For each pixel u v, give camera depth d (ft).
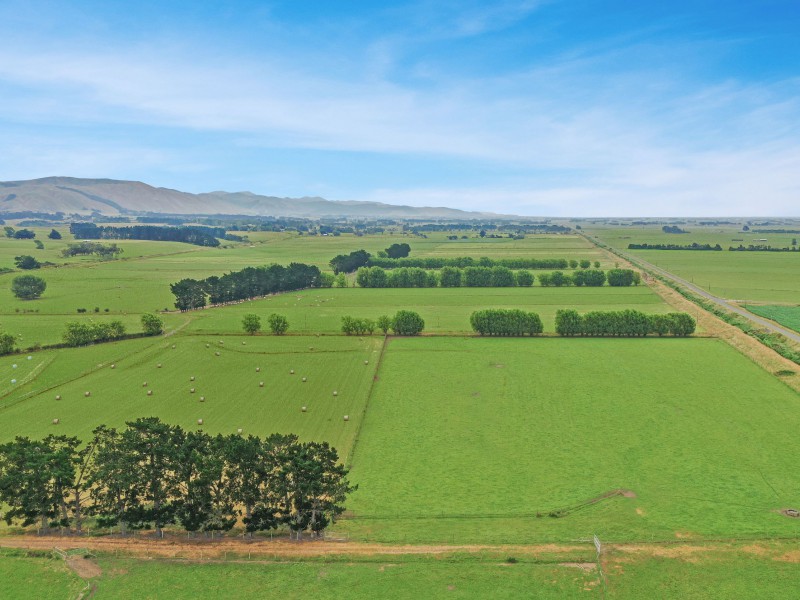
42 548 211.00
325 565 199.31
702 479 264.11
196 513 223.51
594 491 255.09
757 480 262.47
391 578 190.90
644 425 328.08
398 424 334.85
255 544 216.13
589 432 320.09
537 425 330.75
